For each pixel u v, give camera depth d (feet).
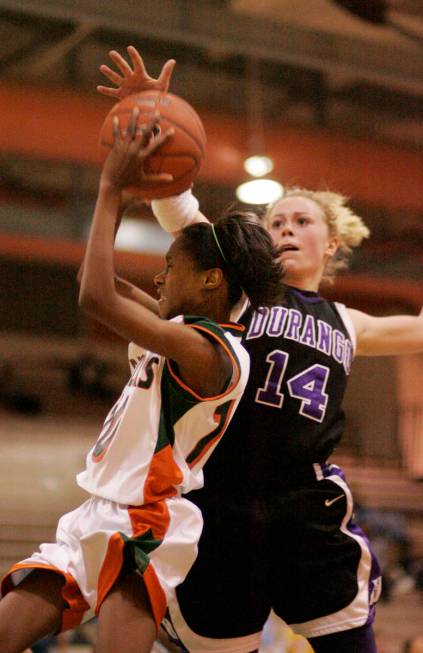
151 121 11.50
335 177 59.41
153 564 11.55
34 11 44.86
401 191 61.87
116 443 12.15
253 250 12.71
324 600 14.24
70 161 56.90
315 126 59.16
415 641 40.01
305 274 16.10
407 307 90.53
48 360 97.96
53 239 72.59
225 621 13.71
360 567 14.62
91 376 95.20
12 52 66.85
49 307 100.48
